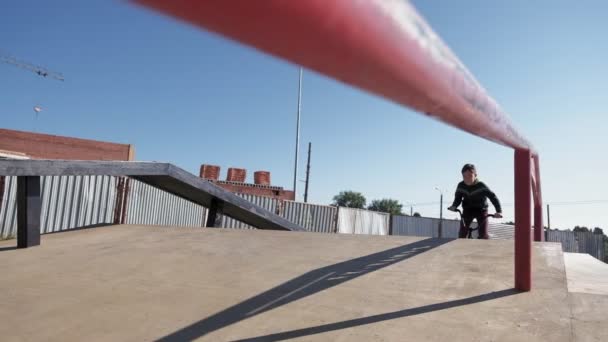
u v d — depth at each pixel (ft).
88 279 11.04
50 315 8.44
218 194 24.25
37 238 16.43
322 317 7.80
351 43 1.34
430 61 1.93
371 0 1.37
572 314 7.38
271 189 77.77
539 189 13.52
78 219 32.73
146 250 14.47
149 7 0.92
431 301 8.36
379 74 1.64
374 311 7.97
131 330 7.62
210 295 9.42
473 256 11.35
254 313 8.17
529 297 8.15
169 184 25.00
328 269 11.12
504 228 72.49
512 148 7.95
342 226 68.44
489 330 6.91
